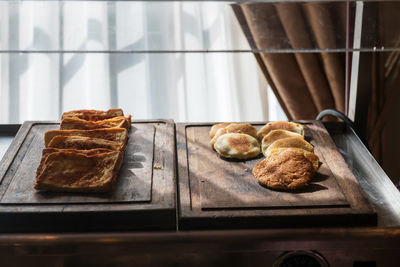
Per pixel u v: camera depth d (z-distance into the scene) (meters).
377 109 1.58
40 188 0.99
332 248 0.96
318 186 1.03
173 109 1.78
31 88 1.73
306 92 1.58
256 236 0.95
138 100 1.77
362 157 1.18
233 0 1.01
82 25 1.05
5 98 1.72
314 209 0.97
